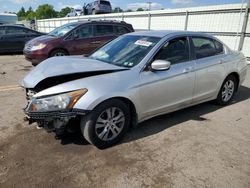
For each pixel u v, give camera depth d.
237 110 4.93
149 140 3.63
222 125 4.21
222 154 3.30
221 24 12.00
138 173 2.89
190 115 4.60
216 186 2.69
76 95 3.01
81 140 3.58
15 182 2.71
